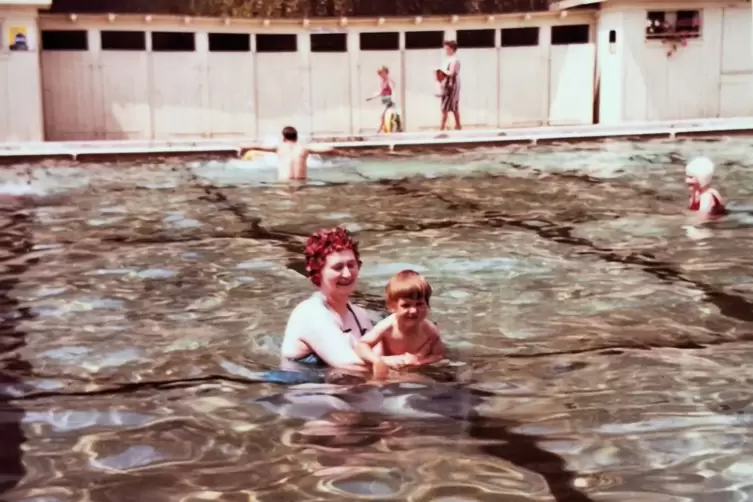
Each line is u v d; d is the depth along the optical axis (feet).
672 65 63.16
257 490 9.57
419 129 65.31
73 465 10.33
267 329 16.25
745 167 40.88
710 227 26.40
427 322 14.17
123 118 61.00
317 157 49.01
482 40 64.90
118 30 59.98
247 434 11.18
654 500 9.24
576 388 12.79
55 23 58.54
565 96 65.87
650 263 21.62
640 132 54.49
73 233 26.84
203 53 61.62
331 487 9.61
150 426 11.51
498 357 14.30
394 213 30.30
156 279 20.54
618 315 16.92
